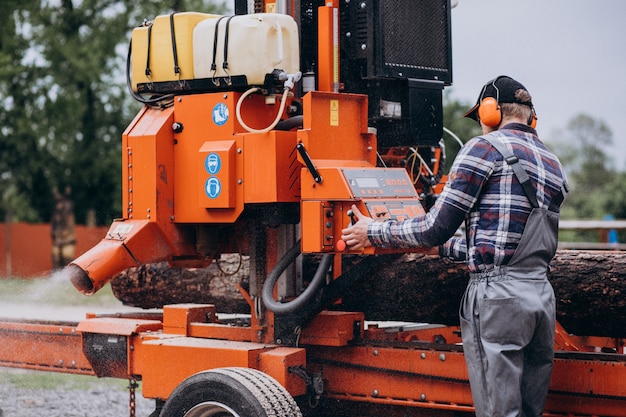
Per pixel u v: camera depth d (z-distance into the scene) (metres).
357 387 4.68
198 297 6.10
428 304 5.03
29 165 25.23
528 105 4.05
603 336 4.86
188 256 4.98
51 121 24.38
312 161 4.27
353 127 4.53
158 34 4.72
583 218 33.53
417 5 4.84
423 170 5.35
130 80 4.91
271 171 4.37
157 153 4.67
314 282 4.51
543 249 3.80
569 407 4.18
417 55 4.84
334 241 4.24
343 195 4.15
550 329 3.85
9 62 23.17
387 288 5.11
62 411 6.86
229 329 4.87
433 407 4.44
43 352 5.59
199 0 25.31
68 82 24.61
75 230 25.31
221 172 4.49
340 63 4.75
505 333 3.75
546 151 3.95
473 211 3.88
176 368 4.66
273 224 4.69
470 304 3.87
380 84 4.74
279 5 4.71
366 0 4.63
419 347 4.50
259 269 4.77
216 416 4.36
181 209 4.73
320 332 4.69
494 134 3.89
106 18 24.91
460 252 4.30
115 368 5.08
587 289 4.64
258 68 4.38
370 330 4.97
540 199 3.81
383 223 4.01
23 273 26.22
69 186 24.41
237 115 4.41
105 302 11.56
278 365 4.43
